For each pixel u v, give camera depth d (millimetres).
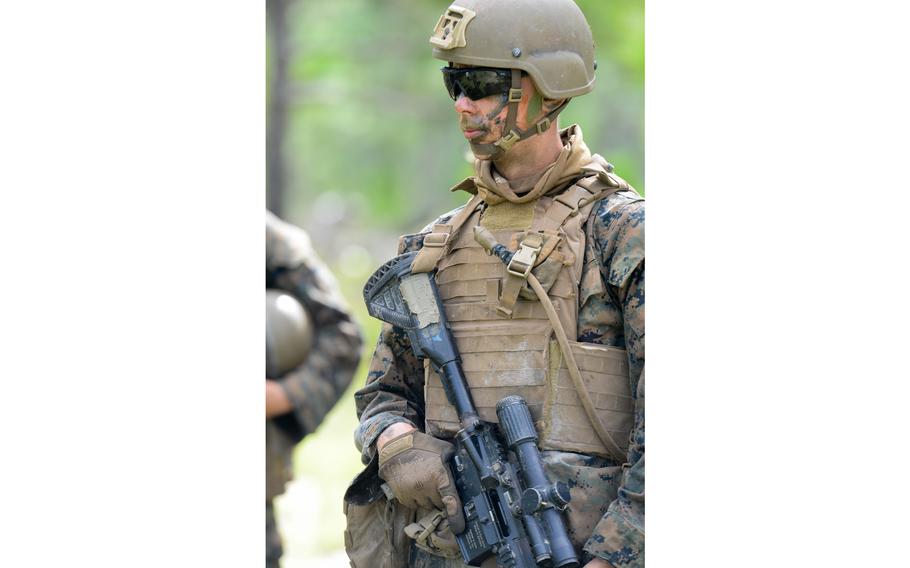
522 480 5434
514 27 5527
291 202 32938
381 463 5770
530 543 5320
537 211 5664
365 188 39125
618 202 5543
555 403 5465
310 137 38469
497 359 5586
